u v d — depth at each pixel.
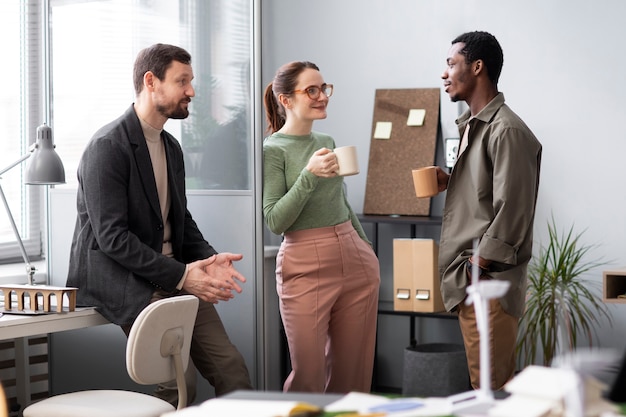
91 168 3.16
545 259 4.29
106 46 3.83
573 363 1.43
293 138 3.51
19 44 4.50
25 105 4.53
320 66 5.04
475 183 2.99
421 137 4.77
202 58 3.71
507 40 4.59
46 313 3.09
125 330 3.26
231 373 3.31
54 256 3.95
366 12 4.92
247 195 3.63
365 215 4.83
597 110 4.42
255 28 3.58
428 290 4.45
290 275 3.44
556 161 4.51
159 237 3.29
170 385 3.36
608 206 4.41
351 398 1.72
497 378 2.98
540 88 4.53
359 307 3.51
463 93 3.08
